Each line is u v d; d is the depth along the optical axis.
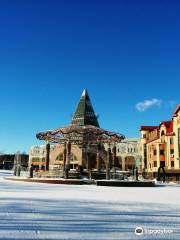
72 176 42.31
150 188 31.33
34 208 10.87
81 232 7.05
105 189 26.78
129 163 97.06
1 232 6.80
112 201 14.42
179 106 62.12
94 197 16.70
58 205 12.02
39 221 8.23
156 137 74.50
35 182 36.72
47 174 43.00
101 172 44.50
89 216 9.27
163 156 69.31
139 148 96.06
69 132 39.38
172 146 66.44
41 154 98.62
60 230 7.19
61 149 48.72
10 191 19.94
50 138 41.78
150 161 76.12
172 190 27.47
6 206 11.23
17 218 8.59
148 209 11.53
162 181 53.75
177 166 61.81
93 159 52.16
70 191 22.11
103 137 42.75
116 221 8.54
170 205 13.39
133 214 9.99
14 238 6.33
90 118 64.44
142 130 84.38
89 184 35.47
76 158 51.16
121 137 40.66
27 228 7.31
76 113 65.12
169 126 69.81
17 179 39.75
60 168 45.84
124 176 45.94
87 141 43.78
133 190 26.27
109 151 43.31
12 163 120.25
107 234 6.93
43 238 6.42
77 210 10.60
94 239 6.45
